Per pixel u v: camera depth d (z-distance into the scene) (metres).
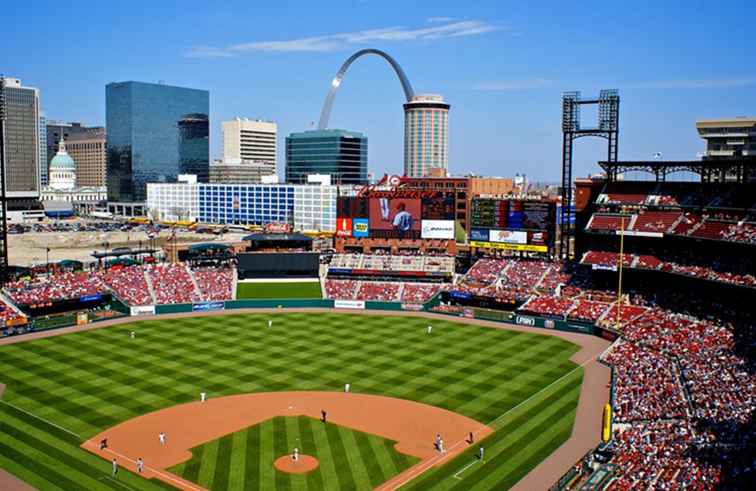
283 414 76.00
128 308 129.88
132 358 98.56
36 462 62.72
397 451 66.00
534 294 131.75
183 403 79.31
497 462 63.44
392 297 140.75
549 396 82.50
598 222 130.75
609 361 96.50
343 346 106.94
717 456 56.78
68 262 157.00
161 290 138.38
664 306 115.88
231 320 126.00
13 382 86.62
